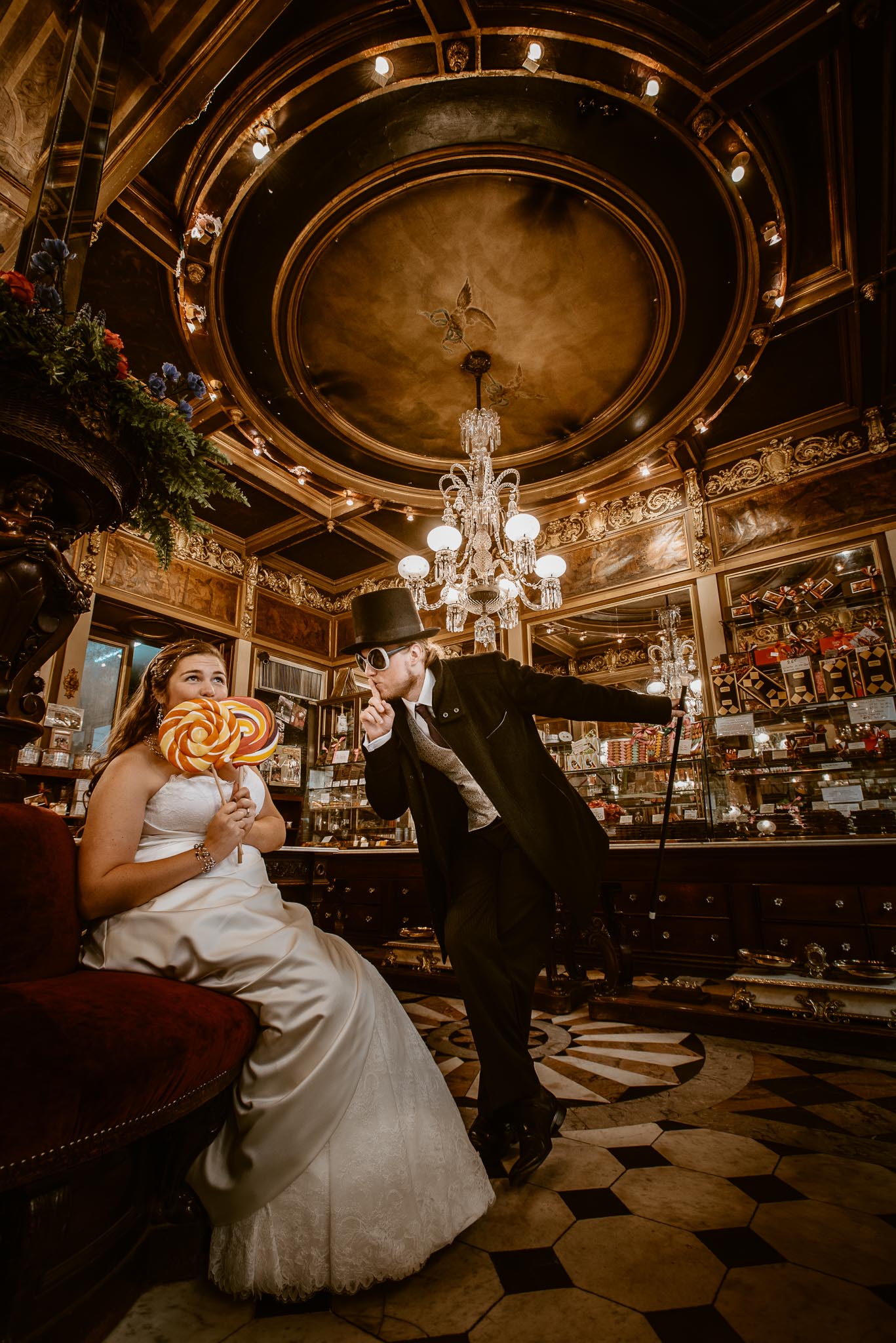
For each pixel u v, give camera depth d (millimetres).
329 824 7113
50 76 2965
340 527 7094
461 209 4008
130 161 3289
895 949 3107
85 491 1787
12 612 1562
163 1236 1141
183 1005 1045
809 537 5645
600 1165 1578
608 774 5480
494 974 1556
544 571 4719
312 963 1213
